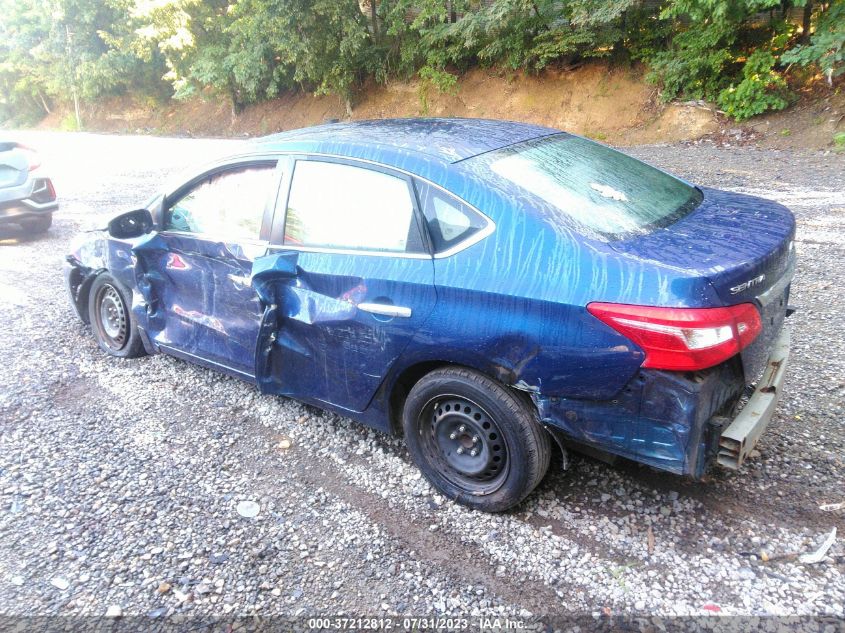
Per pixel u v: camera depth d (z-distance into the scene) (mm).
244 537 3066
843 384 4051
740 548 2809
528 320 2719
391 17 19734
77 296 5426
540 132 3754
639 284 2520
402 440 3820
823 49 12289
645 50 16406
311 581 2781
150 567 2889
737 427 2666
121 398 4473
